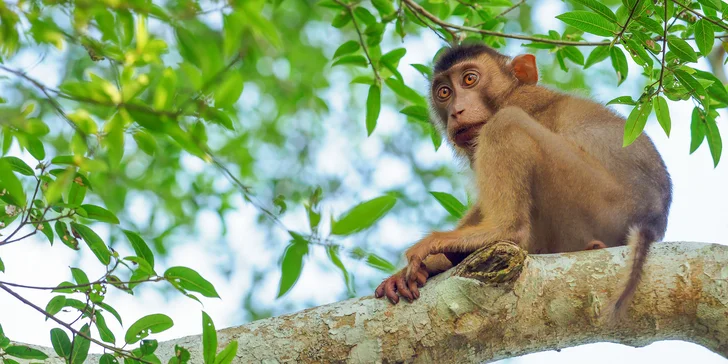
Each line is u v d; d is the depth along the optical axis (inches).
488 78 425.7
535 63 423.5
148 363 251.1
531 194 350.0
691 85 298.8
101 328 265.0
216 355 260.4
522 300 268.7
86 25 217.9
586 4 313.7
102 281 258.7
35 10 217.5
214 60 232.2
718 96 326.3
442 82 442.3
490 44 460.8
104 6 213.0
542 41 363.9
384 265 267.3
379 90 423.5
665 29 293.7
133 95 222.4
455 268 281.0
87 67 429.7
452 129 420.5
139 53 224.1
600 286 271.6
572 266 276.2
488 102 421.1
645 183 354.9
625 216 347.3
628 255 276.5
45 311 253.9
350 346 268.8
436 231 342.0
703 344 275.6
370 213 240.8
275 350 267.7
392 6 426.6
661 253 277.1
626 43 314.5
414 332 269.1
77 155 232.2
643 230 286.4
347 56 427.5
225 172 271.0
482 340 270.2
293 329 271.9
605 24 316.5
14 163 260.1
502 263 264.5
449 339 268.5
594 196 346.6
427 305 271.1
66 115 219.6
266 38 225.0
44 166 260.4
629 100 327.6
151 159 574.6
